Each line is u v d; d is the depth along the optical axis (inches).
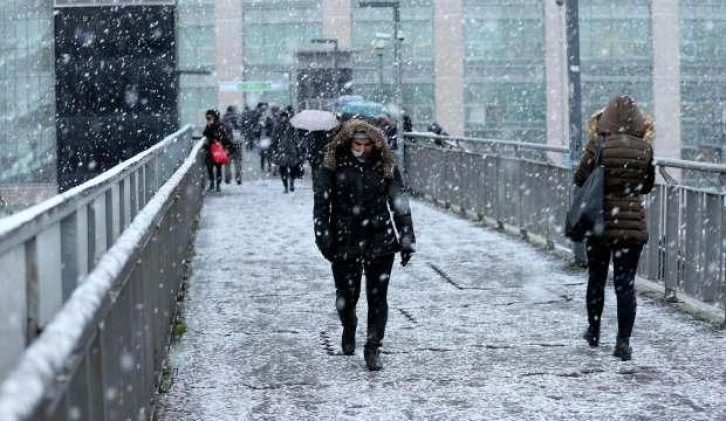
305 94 2148.1
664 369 309.9
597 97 2568.9
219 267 530.3
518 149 647.8
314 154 847.1
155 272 265.0
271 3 2568.9
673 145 2561.5
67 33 1270.9
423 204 883.4
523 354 331.3
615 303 422.3
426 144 954.7
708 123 2578.7
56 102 1274.6
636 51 2571.4
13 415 78.1
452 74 2568.9
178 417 259.8
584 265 514.0
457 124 2568.9
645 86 2573.8
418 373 307.1
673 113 2568.9
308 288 464.8
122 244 188.5
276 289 462.3
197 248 607.8
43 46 1686.8
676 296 416.8
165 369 302.7
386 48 2566.4
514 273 502.3
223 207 893.2
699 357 324.5
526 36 2578.7
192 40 2568.9
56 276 201.5
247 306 420.5
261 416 261.4
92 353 131.6
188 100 2561.5
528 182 623.2
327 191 311.1
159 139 1282.0
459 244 613.9
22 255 165.3
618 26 2564.0
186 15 2564.0
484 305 419.8
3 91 1692.9
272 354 333.1
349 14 2568.9
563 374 304.5
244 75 2561.5
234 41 2556.6
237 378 301.3
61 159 1277.1
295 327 377.7
